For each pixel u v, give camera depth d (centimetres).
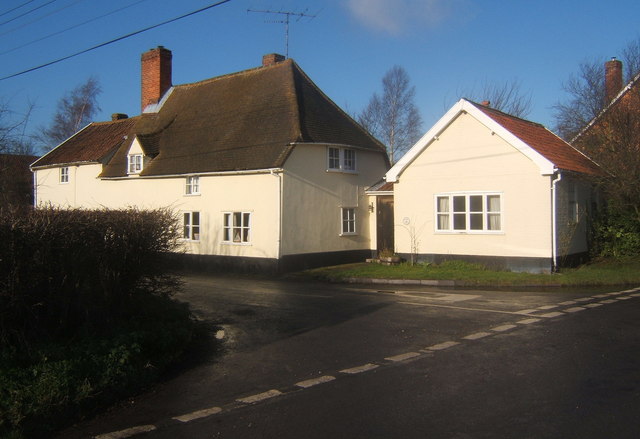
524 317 1031
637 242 1894
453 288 1518
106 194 2731
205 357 814
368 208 2336
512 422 519
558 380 641
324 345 856
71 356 659
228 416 566
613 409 543
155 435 523
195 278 1925
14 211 670
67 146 3181
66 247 685
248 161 2070
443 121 1850
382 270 1817
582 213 1928
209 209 2216
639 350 768
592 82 2636
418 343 848
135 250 817
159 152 2516
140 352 721
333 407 578
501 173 1759
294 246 2019
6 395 556
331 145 2145
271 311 1163
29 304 657
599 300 1224
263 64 2583
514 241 1733
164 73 2900
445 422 525
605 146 1962
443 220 1895
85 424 562
